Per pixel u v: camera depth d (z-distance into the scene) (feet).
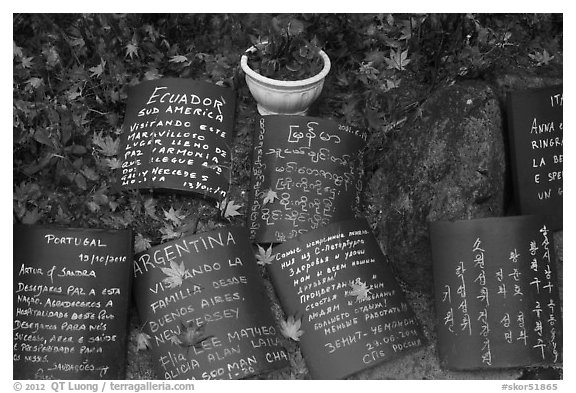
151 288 6.38
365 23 7.90
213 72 7.66
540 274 6.31
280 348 6.27
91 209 6.82
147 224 6.91
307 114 7.59
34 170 6.82
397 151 7.09
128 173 6.98
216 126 7.22
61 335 6.13
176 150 7.03
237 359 6.10
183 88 7.25
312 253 6.61
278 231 6.86
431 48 7.68
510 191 7.02
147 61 7.76
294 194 6.96
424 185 6.66
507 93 6.97
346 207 7.04
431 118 6.93
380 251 6.74
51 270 6.23
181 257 6.40
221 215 6.99
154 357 6.25
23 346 6.09
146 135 7.09
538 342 6.18
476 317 6.24
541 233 6.37
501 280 6.27
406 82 7.66
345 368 6.23
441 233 6.38
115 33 7.65
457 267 6.31
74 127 7.18
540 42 7.72
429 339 6.60
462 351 6.22
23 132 6.97
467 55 7.42
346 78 7.75
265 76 7.21
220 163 7.12
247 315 6.26
